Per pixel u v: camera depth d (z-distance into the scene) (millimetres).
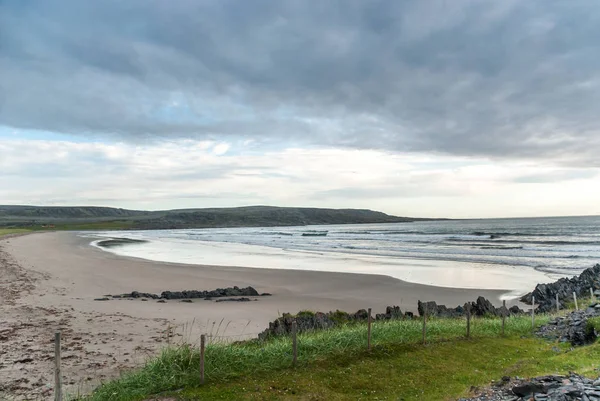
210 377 11000
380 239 98625
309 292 30172
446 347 14172
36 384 12375
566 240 80188
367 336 14461
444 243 79938
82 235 120312
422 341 14547
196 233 152500
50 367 13758
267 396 10141
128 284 32031
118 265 43156
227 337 17891
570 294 28203
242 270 40969
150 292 29391
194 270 40656
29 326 18641
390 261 49781
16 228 156750
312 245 79438
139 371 11891
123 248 69875
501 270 41562
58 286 29656
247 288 29312
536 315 22547
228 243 86750
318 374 11516
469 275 38500
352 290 31031
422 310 22484
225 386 10602
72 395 11516
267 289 31219
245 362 11906
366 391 10688
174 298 26828
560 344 15438
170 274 37719
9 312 21219
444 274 39031
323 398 10203
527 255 55594
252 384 10758
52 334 17500
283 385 10773
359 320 18906
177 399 9906
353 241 92375
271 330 16500
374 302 27016
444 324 17562
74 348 15750
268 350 12820
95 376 13047
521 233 108188
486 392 10547
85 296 26359
